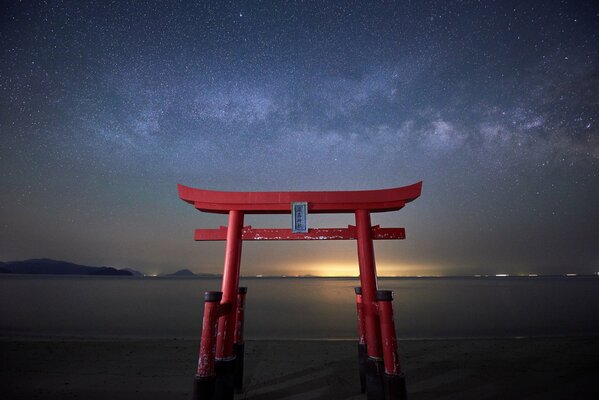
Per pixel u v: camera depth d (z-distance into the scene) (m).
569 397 4.99
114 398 5.15
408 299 33.38
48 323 16.25
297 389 5.51
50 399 5.11
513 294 39.91
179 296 36.75
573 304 26.91
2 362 7.23
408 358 7.54
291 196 5.36
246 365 7.04
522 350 8.12
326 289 57.81
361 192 5.35
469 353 7.93
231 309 4.79
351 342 9.53
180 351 8.30
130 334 13.20
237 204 5.37
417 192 5.18
